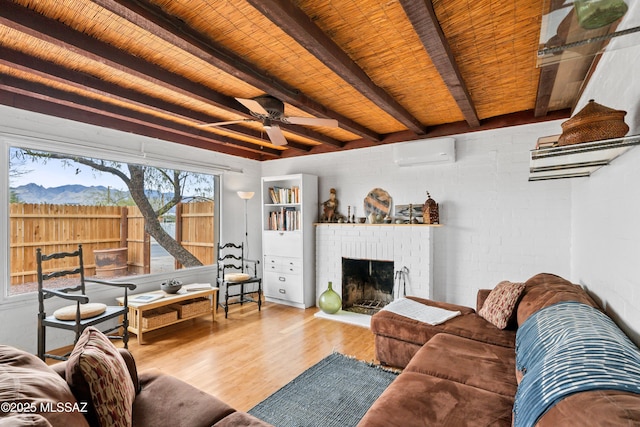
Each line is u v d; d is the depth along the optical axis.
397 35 1.95
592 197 2.24
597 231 2.10
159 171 4.25
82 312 2.72
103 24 1.79
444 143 3.63
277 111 2.76
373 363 2.86
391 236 4.14
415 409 1.47
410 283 3.99
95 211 3.62
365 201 4.50
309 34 1.72
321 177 4.95
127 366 1.64
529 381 1.22
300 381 2.55
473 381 1.73
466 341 2.24
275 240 4.96
